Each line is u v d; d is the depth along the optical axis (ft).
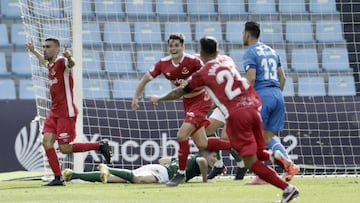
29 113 158.81
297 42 202.08
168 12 208.03
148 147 155.84
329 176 149.38
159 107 157.07
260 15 203.21
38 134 158.20
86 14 203.62
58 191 103.60
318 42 202.28
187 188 106.83
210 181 129.18
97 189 107.65
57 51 119.65
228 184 118.52
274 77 111.24
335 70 199.72
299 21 203.00
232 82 78.02
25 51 213.05
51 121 121.08
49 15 164.66
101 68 199.93
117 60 200.13
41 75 150.51
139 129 156.04
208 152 127.54
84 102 154.51
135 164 154.92
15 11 220.43
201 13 207.00
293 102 159.12
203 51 88.12
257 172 76.69
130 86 194.70
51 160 120.06
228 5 205.87
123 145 155.22
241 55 200.85
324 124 159.22
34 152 157.69
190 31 205.67
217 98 78.33
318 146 158.71
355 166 158.20
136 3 207.21
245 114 77.05
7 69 209.87
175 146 156.25
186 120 113.39
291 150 157.99
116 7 206.49
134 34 205.46
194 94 113.19
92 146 123.75
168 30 206.08
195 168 124.16
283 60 199.21
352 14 185.06
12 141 157.58
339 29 203.21
